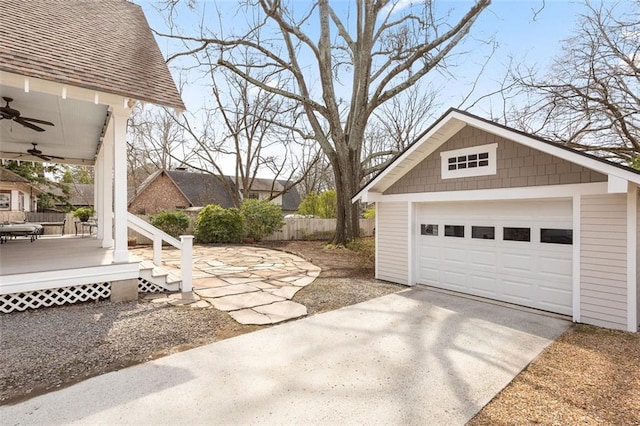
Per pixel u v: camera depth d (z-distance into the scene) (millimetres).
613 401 3066
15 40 5031
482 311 5762
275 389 3197
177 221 15602
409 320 5289
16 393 3047
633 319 4707
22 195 21969
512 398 3104
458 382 3373
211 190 30531
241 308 5805
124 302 5922
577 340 4488
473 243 6797
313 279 8430
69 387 3168
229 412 2826
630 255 4707
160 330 4672
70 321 4902
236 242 16594
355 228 15430
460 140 6727
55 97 5832
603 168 4613
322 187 34812
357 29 14625
